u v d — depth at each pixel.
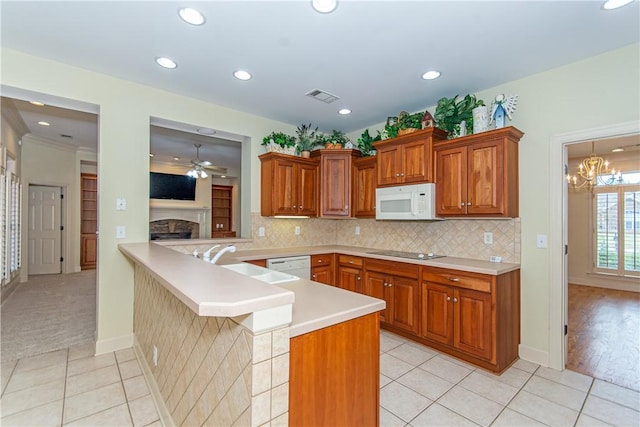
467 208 2.85
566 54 2.41
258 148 3.91
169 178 7.45
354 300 1.51
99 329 2.83
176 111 3.23
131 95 2.96
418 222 3.65
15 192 4.86
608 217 5.78
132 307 2.98
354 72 2.72
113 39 2.25
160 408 1.99
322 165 4.07
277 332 1.09
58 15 1.98
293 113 3.79
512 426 1.89
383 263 3.36
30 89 2.48
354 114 3.81
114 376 2.43
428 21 2.00
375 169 3.80
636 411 2.04
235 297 1.04
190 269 1.58
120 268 2.93
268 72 2.73
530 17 1.95
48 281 5.70
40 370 2.51
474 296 2.60
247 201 3.91
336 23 2.03
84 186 7.14
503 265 2.71
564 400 2.15
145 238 3.07
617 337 3.35
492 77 2.80
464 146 2.88
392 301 3.25
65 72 2.63
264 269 2.31
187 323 1.65
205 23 2.04
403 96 3.25
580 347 3.07
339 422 1.33
